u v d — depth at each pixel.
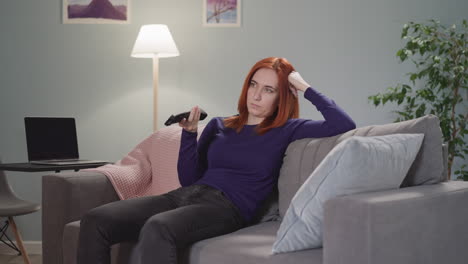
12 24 3.56
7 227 3.51
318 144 1.87
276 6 3.54
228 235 1.69
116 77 3.57
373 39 3.52
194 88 3.56
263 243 1.56
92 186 2.23
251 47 3.54
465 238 1.54
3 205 2.78
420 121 1.68
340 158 1.35
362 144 1.37
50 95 3.57
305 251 1.44
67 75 3.57
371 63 3.53
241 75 3.55
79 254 1.62
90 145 3.58
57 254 2.14
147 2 3.56
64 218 2.13
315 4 3.53
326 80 3.54
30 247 3.54
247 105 2.01
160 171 2.45
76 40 3.57
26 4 3.56
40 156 3.07
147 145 2.55
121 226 1.64
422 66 3.47
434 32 3.20
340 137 1.83
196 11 3.56
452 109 3.42
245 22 3.54
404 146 1.54
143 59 3.56
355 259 1.23
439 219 1.44
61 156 3.19
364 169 1.36
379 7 3.52
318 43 3.53
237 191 1.85
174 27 3.56
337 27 3.53
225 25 3.55
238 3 3.54
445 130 3.10
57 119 3.21
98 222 1.61
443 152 1.75
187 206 1.69
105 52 3.57
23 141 3.56
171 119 1.92
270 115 2.01
